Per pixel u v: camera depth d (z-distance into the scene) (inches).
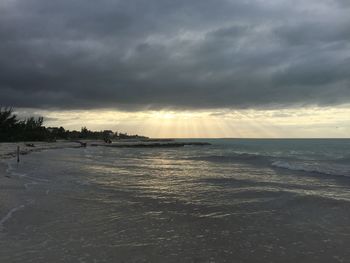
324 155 2058.3
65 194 626.8
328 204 542.3
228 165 1422.2
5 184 716.7
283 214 482.6
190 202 567.2
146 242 350.0
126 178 903.7
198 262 297.6
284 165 1306.6
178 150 3481.8
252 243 352.5
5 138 3939.5
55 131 6082.7
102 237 364.5
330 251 329.7
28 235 366.0
